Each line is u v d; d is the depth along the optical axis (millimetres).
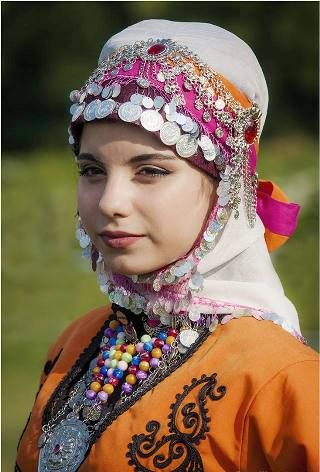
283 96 13688
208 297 2197
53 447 2201
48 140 13375
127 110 2105
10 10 13852
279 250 7801
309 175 10445
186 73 2178
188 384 2086
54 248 8648
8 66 13758
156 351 2211
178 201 2115
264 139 13312
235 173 2176
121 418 2115
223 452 1997
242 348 2086
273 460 1977
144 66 2174
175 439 2031
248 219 2248
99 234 2166
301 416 1955
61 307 7289
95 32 13953
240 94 2291
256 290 2201
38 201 9539
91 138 2158
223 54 2281
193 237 2156
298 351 2061
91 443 2139
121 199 2098
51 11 13867
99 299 7559
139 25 2404
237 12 13844
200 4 13891
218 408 2021
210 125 2170
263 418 1982
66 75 13781
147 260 2129
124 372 2256
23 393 5449
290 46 13680
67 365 2463
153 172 2113
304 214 8367
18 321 6953
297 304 6844
